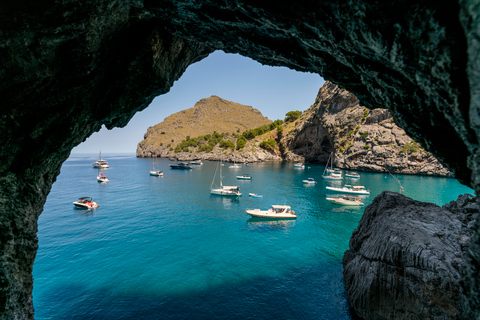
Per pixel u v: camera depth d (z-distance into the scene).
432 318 11.02
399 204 16.47
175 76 12.02
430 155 77.62
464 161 7.45
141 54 9.09
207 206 47.91
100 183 76.69
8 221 7.98
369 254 15.12
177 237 31.94
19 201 8.18
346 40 6.53
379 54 6.23
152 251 27.58
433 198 48.50
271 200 52.38
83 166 157.12
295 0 6.09
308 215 41.31
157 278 21.61
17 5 5.91
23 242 8.59
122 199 54.12
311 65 9.73
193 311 17.06
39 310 17.31
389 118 88.31
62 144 8.80
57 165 9.69
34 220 9.18
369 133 90.00
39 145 8.20
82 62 7.48
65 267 23.80
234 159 148.50
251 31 8.56
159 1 7.49
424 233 12.82
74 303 18.09
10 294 8.26
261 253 26.89
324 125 108.75
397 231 13.73
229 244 29.55
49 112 7.90
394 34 5.53
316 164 128.12
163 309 17.30
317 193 58.62
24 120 7.55
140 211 44.47
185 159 182.00
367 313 14.23
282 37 8.46
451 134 7.20
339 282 20.53
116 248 28.41
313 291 19.25
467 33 4.26
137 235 32.62
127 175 96.88
